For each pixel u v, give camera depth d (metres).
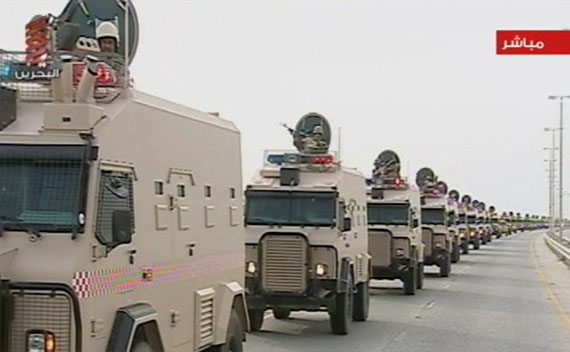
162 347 21.08
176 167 22.38
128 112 19.48
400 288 71.94
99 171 17.95
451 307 56.22
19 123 18.27
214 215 25.33
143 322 19.27
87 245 17.39
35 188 17.61
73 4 22.41
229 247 26.78
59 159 17.67
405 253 62.56
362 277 47.31
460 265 108.31
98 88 19.50
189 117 23.55
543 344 39.88
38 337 16.91
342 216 41.28
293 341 39.34
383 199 63.03
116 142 18.77
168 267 21.64
